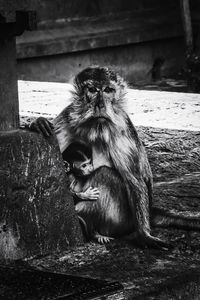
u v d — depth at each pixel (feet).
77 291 13.00
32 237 15.14
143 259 15.25
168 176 17.43
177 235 16.06
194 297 14.39
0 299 12.58
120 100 16.37
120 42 46.21
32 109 19.51
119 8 47.37
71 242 15.64
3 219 14.96
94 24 46.03
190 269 14.76
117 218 16.14
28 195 15.12
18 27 14.98
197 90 44.04
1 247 14.97
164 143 17.48
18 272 14.06
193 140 17.29
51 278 13.65
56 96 21.80
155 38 47.73
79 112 16.34
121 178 16.17
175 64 49.37
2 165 14.93
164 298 13.97
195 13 49.06
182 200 16.48
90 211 16.12
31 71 43.52
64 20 44.98
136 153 16.31
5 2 14.39
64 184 15.58
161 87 45.42
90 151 16.28
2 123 15.38
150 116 18.85
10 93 15.44
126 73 47.29
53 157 15.44
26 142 15.12
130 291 13.74
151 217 16.43
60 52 43.83
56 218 15.44
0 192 14.96
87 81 16.30
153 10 48.70
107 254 15.46
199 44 47.75
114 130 16.26
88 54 45.65
